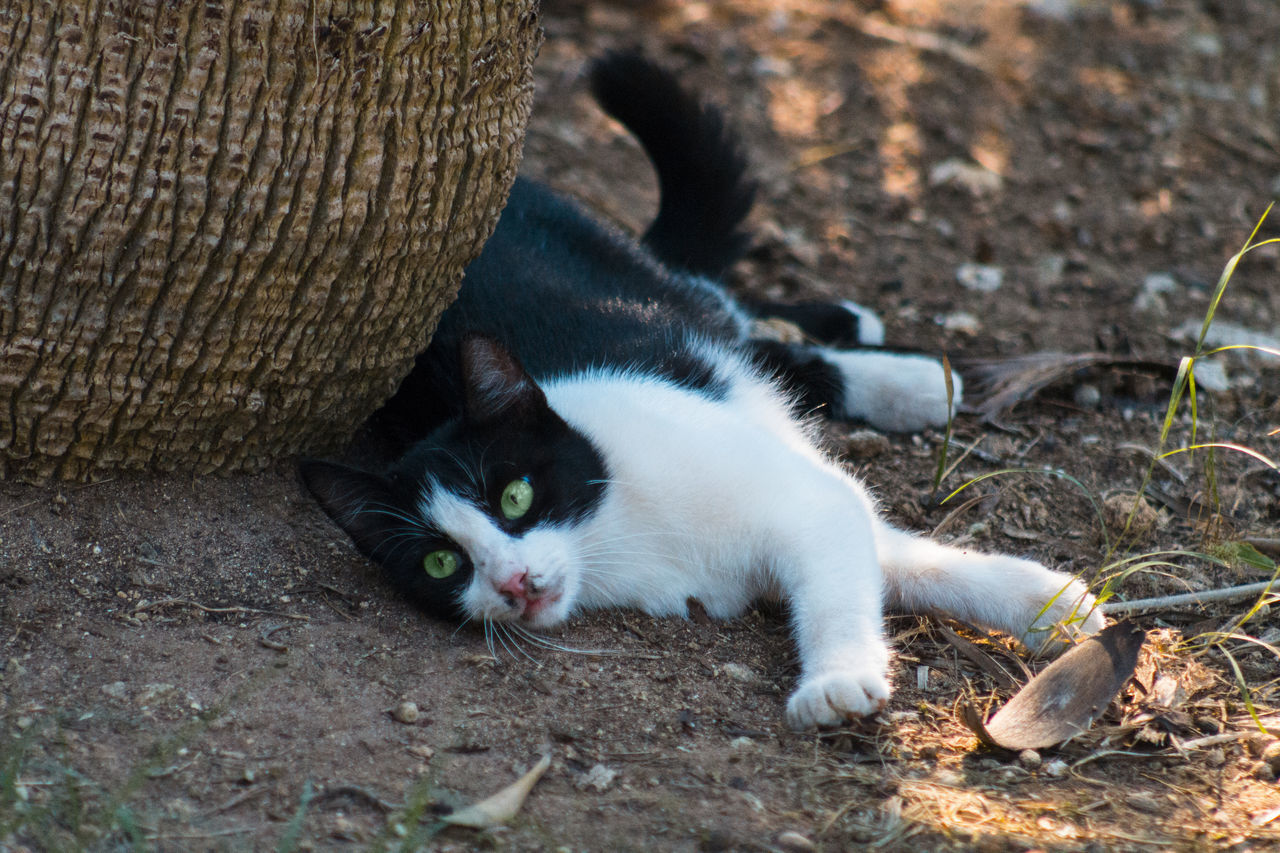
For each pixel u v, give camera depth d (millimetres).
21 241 2324
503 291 3402
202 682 2389
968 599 2807
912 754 2346
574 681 2551
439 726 2328
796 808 2150
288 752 2205
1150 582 2980
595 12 6707
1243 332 4375
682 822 2084
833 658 2527
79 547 2684
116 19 2193
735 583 2926
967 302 4719
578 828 2061
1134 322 4484
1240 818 2127
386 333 2836
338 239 2531
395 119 2465
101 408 2598
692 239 4395
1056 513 3318
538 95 6000
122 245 2373
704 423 2996
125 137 2273
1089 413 3879
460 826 2033
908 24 6824
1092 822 2113
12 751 2119
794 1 6949
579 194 5266
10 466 2686
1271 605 2820
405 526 2816
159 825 1992
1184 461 3543
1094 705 2395
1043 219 5254
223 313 2543
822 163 5723
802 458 3029
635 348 3316
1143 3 6902
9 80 2211
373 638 2646
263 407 2797
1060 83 6242
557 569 2756
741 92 6168
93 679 2361
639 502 2861
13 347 2445
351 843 1979
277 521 2928
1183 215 5254
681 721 2424
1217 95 6145
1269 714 2457
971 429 3775
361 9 2322
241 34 2256
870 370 3814
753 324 4258
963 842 2041
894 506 3350
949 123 5973
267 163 2373
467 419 2854
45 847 1900
